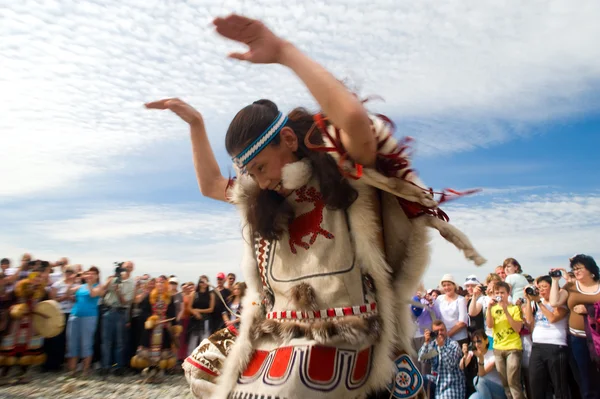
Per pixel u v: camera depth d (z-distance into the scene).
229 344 1.99
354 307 1.62
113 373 9.27
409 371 1.75
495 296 6.50
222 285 10.18
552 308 6.02
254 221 1.75
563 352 5.86
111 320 9.36
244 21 1.46
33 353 8.64
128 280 9.58
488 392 6.31
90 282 9.40
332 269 1.63
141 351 9.30
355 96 1.54
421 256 1.72
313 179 1.68
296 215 1.71
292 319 1.67
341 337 1.58
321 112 1.70
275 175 1.68
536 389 6.03
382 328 1.65
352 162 1.59
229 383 1.74
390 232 1.75
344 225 1.66
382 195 1.74
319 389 1.55
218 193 2.14
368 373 1.65
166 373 9.59
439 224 1.68
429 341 6.53
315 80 1.44
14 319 8.49
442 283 7.33
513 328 6.28
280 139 1.66
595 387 5.64
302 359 1.57
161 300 9.52
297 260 1.69
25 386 8.22
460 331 6.92
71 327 9.23
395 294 1.75
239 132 1.66
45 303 8.74
